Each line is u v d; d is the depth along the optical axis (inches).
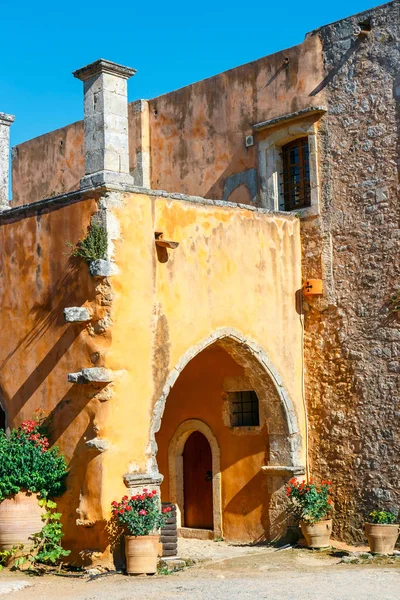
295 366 541.6
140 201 462.9
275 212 538.9
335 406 530.3
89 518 438.6
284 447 534.3
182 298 478.0
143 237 462.0
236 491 561.6
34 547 444.5
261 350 520.4
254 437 554.6
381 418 506.9
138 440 449.7
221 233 504.1
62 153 724.0
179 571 445.1
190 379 597.6
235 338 506.3
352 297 525.7
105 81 463.5
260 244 527.2
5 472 450.6
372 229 517.3
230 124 591.5
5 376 502.9
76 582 413.1
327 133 539.8
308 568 447.2
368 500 508.7
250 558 483.2
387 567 441.4
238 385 565.9
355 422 519.5
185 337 477.7
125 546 432.5
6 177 551.2
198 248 489.7
